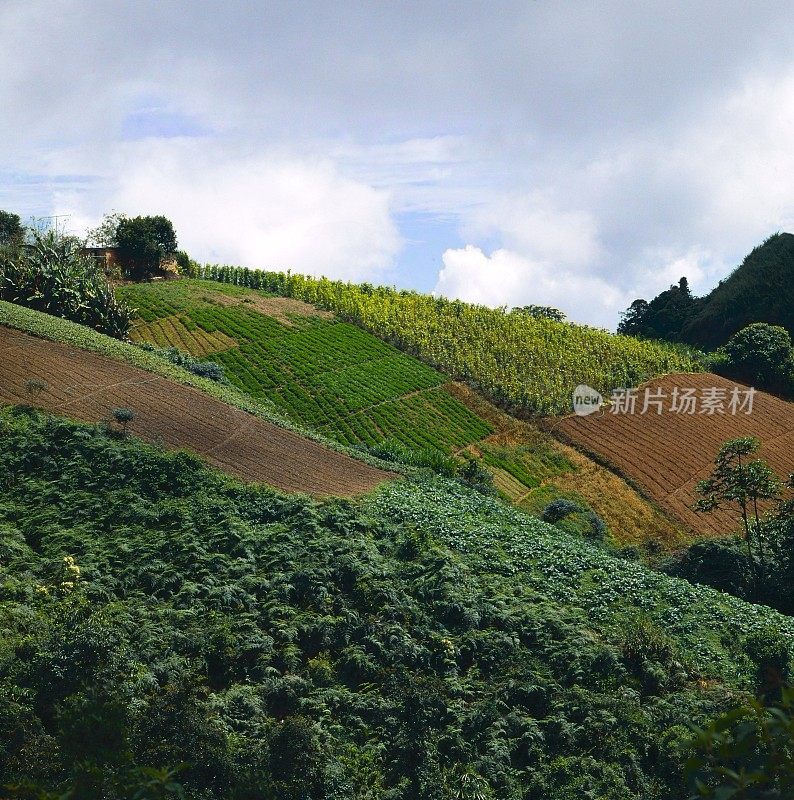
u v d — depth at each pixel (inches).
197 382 2139.5
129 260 3912.4
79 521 1305.4
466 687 1060.5
